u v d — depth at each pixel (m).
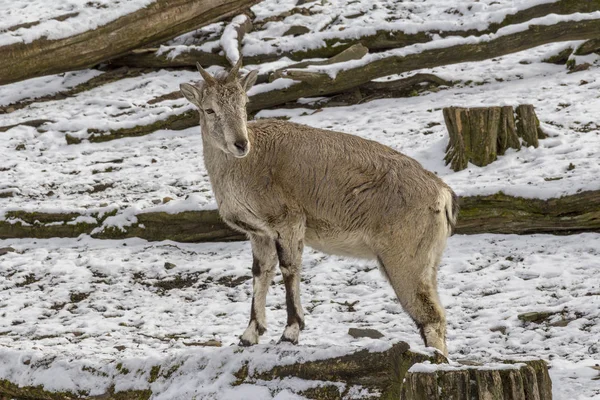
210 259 34.88
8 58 50.59
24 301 32.12
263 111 51.12
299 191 22.33
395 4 64.81
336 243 22.70
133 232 37.38
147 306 31.11
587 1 52.72
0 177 45.38
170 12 56.97
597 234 31.69
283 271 22.47
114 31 54.88
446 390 15.95
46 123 52.56
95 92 57.47
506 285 28.81
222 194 23.05
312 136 22.86
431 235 21.61
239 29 59.09
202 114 23.20
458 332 25.78
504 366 16.14
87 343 27.03
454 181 36.34
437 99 49.91
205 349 20.88
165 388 20.41
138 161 46.41
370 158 22.36
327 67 51.00
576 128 41.28
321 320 27.91
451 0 64.06
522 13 53.94
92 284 33.28
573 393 19.62
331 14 63.44
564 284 28.11
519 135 38.84
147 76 59.19
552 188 32.12
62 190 43.12
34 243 38.06
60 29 52.81
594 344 23.56
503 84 50.88
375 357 18.08
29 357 22.75
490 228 33.09
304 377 18.92
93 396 21.16
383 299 29.34
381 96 52.19
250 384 19.42
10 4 69.12
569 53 52.78
